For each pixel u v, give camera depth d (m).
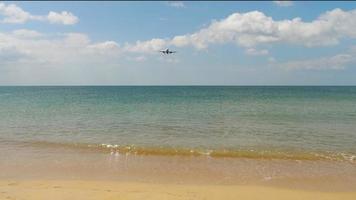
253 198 9.98
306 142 18.89
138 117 30.20
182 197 9.85
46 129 23.23
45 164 13.97
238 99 60.44
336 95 76.44
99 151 16.50
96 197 9.68
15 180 11.60
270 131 22.58
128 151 16.50
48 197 9.61
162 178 12.16
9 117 29.94
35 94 86.50
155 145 17.97
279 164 14.23
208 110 37.06
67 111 35.59
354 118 29.27
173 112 34.81
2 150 16.56
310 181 11.88
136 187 10.85
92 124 25.72
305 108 39.25
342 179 12.15
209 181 11.84
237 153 16.03
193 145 18.08
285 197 10.12
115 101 54.06
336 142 18.86
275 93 92.31
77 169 13.30
